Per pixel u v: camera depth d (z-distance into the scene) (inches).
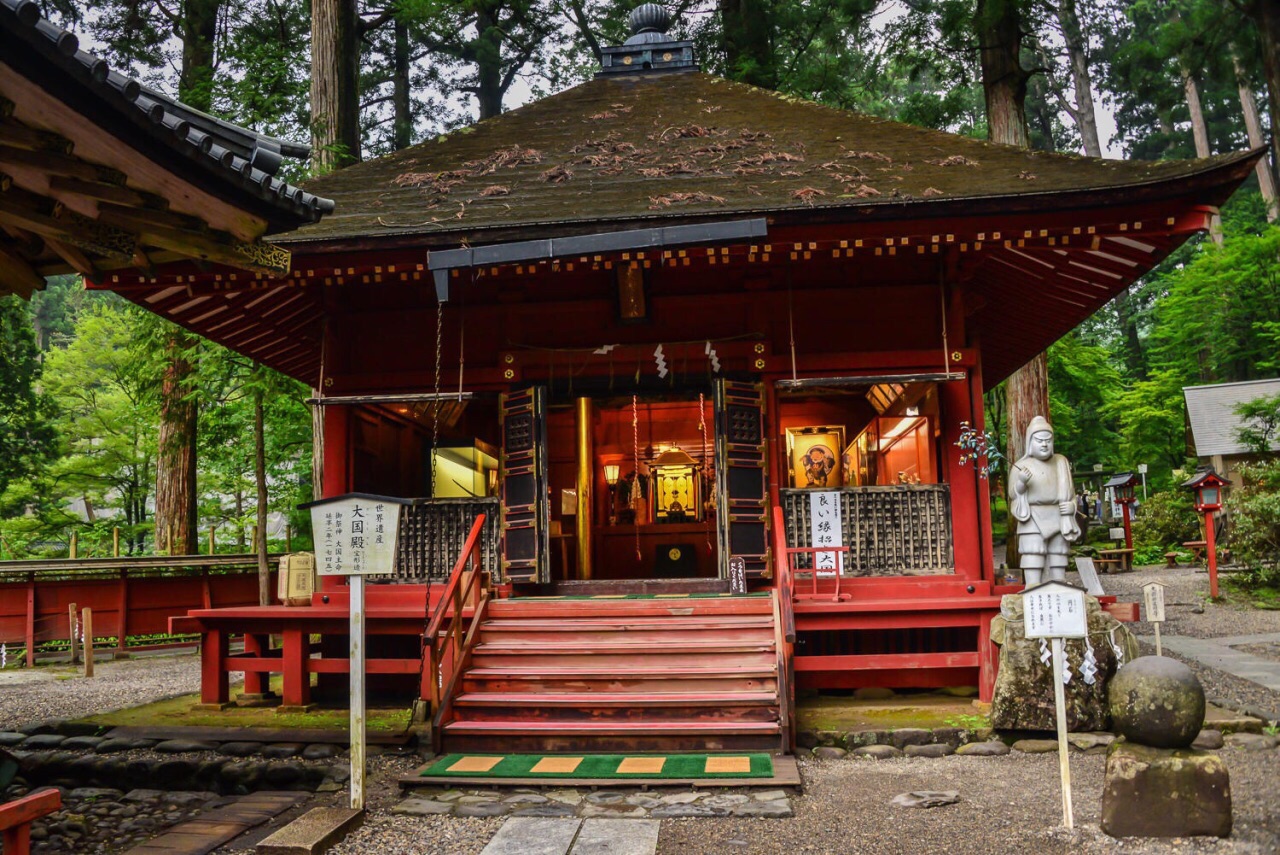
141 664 636.7
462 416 561.0
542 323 433.1
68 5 906.7
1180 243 378.6
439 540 423.5
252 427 850.8
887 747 318.0
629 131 509.7
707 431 615.2
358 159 781.3
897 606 356.8
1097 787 272.1
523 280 430.6
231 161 238.2
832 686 387.2
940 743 322.0
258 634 410.3
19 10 169.9
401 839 244.2
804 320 423.5
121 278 379.2
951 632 405.7
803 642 412.5
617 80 599.8
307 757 325.4
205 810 284.7
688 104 548.4
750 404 415.2
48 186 228.1
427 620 371.2
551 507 607.2
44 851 251.6
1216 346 1409.9
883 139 474.0
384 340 438.0
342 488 422.3
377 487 466.6
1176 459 1438.2
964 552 398.6
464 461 494.6
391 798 279.3
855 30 959.0
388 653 424.2
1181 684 227.3
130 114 207.0
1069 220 361.7
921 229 366.3
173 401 776.3
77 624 658.8
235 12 930.1
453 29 1149.7
